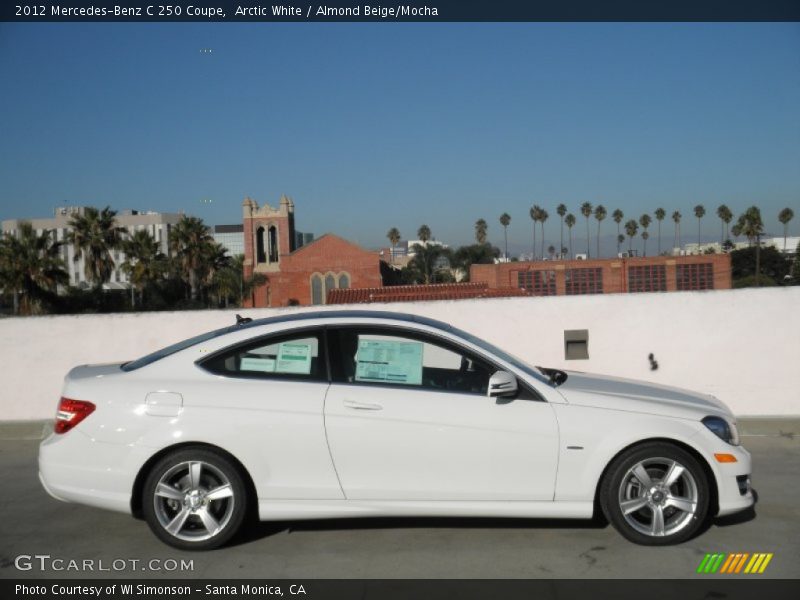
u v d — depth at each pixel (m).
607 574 4.70
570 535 5.35
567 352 9.27
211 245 66.75
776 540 5.23
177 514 5.05
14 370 9.43
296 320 5.43
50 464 5.10
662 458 5.04
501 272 55.44
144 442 5.00
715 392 9.09
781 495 6.26
